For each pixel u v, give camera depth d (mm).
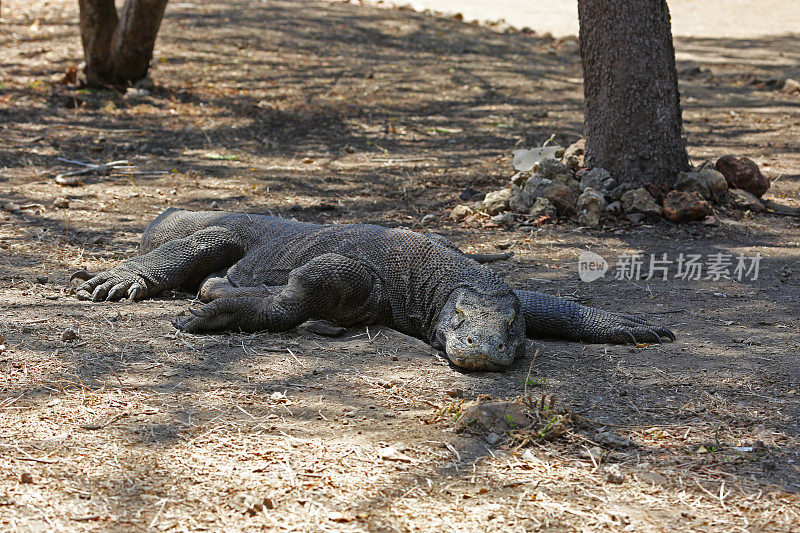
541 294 6117
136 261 6598
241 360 5207
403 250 5945
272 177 11188
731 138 13617
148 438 4008
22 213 9062
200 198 10078
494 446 4070
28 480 3523
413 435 4180
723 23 28453
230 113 14453
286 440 4047
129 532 3211
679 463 3930
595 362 5430
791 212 9703
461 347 5074
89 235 8352
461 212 9445
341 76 17234
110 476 3625
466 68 18516
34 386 4582
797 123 14641
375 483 3654
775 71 20062
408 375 5070
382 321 5977
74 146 12273
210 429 4141
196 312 5730
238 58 17875
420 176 11281
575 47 21484
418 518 3379
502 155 12453
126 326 5750
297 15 21906
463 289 5555
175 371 4945
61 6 22172
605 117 9594
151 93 15172
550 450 4039
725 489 3680
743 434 4273
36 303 6160
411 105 15570
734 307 6691
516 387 4914
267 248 6531
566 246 8531
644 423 4406
